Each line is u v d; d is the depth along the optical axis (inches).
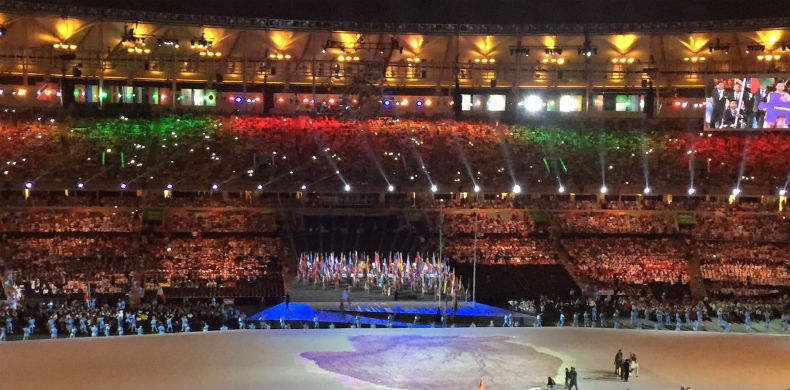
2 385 1924.2
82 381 1967.3
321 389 1932.8
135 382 1966.0
